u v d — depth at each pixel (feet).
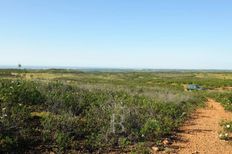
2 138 25.17
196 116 52.47
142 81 201.67
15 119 29.19
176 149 29.91
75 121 32.78
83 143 28.14
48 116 32.73
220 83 176.65
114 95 57.16
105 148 28.02
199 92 118.11
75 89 57.21
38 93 41.52
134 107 43.42
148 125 35.04
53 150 25.58
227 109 63.10
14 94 38.37
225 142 33.73
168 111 47.65
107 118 36.45
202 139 34.63
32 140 26.61
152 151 28.60
